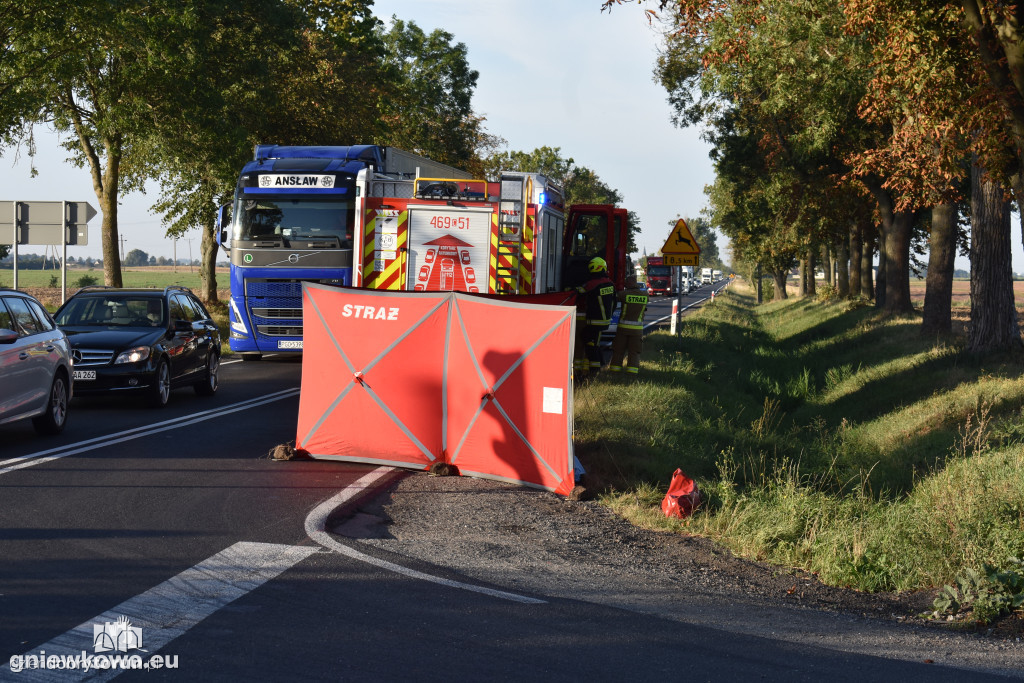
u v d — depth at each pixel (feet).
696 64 100.17
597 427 41.01
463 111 199.62
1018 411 44.98
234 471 32.14
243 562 21.65
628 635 18.07
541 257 50.65
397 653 16.46
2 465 32.22
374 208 51.03
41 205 67.10
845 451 45.96
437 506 28.07
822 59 64.13
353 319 34.04
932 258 83.46
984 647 18.69
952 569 23.61
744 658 17.11
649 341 89.81
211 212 124.98
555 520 27.04
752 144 111.34
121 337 47.91
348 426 34.09
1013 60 32.94
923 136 44.60
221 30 97.45
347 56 129.18
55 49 82.64
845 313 136.56
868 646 18.37
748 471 38.55
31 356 36.96
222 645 16.53
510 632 17.84
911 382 61.31
